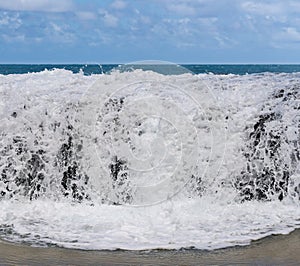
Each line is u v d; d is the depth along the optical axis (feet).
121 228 19.19
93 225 19.56
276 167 23.34
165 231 18.88
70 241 17.85
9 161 23.73
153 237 18.26
